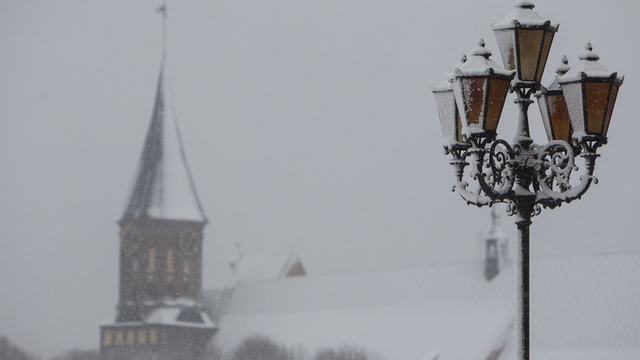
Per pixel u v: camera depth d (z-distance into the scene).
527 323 26.31
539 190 27.97
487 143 27.36
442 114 28.45
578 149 28.38
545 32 27.48
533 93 28.28
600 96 27.69
